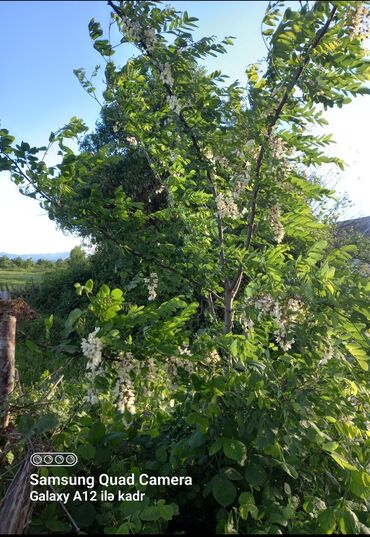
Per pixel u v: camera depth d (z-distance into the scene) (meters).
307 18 2.19
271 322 2.83
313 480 2.52
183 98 2.93
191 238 3.29
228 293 3.24
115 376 2.45
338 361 2.66
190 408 2.48
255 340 2.74
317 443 2.46
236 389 2.46
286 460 2.44
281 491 2.46
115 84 3.32
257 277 2.80
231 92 3.08
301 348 2.47
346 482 2.42
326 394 2.60
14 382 3.20
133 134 3.52
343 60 2.43
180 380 2.56
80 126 2.94
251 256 2.80
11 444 2.77
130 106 3.30
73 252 16.73
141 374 2.44
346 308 2.34
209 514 2.43
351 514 2.22
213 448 2.27
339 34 2.45
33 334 6.55
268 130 2.80
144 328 2.41
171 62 2.80
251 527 2.18
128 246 3.25
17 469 2.68
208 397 2.34
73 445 2.85
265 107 2.73
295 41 2.35
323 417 2.69
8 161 2.85
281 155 2.74
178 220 3.34
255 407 2.43
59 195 2.98
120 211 3.05
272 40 2.36
